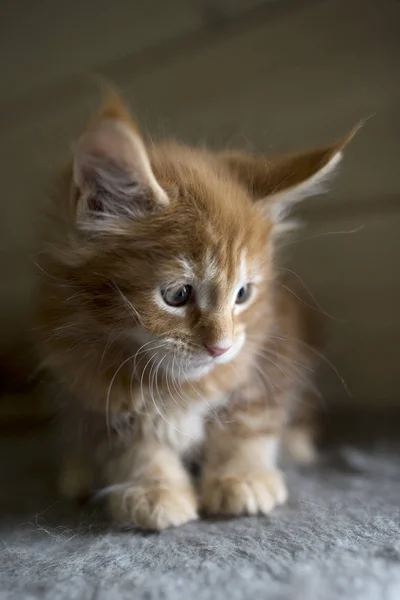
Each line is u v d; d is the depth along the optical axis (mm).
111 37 481
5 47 509
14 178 545
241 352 338
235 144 448
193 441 347
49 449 435
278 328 363
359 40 420
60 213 326
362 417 439
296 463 384
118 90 456
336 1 420
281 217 366
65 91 506
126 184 306
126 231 310
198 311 316
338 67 427
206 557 285
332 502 331
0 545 306
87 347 326
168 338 314
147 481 328
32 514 336
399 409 444
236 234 319
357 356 448
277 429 361
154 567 281
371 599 254
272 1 435
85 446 350
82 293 319
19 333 538
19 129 530
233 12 446
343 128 430
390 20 411
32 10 494
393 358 443
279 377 362
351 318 446
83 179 305
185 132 471
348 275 443
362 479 358
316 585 261
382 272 438
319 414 422
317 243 444
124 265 311
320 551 284
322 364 425
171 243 308
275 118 448
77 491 354
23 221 548
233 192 329
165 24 465
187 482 335
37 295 347
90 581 274
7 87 522
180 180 320
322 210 442
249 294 338
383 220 432
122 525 315
